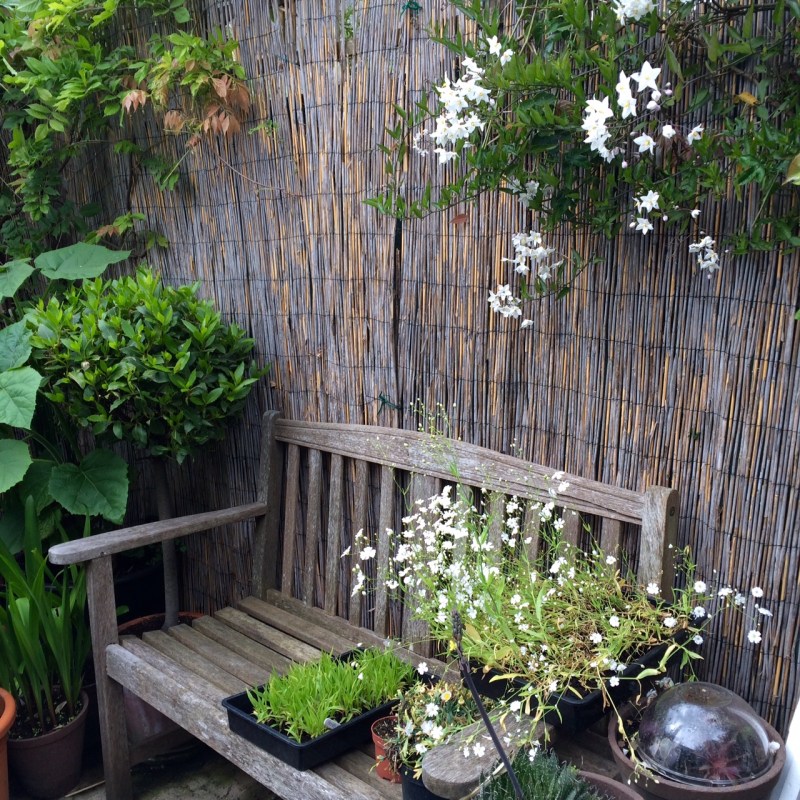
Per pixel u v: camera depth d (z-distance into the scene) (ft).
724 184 4.62
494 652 4.75
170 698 6.15
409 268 6.70
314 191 7.27
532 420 6.12
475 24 5.86
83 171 9.55
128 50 8.29
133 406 7.48
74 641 7.87
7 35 8.70
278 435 7.89
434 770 4.25
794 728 4.50
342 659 6.21
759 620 5.20
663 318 5.35
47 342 7.24
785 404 4.93
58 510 8.39
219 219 8.21
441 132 5.00
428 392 6.76
